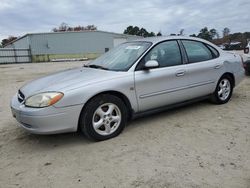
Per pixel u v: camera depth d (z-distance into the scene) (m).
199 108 5.18
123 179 2.79
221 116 4.68
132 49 4.46
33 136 4.11
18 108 3.59
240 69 5.65
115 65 4.27
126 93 3.88
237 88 7.08
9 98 7.22
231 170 2.87
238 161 3.05
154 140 3.74
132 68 4.00
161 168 2.97
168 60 4.42
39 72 16.09
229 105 5.35
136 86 3.97
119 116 3.90
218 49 5.33
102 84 3.66
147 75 4.07
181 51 4.62
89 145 3.67
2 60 34.84
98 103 3.66
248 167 2.92
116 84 3.77
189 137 3.80
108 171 2.96
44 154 3.47
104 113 3.75
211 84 5.04
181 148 3.45
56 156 3.39
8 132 4.34
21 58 36.41
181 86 4.51
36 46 37.88
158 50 4.35
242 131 3.95
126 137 3.88
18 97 3.93
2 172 3.06
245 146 3.44
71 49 40.28
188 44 4.79
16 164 3.23
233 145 3.48
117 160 3.20
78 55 40.69
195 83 4.73
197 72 4.72
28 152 3.56
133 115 4.08
